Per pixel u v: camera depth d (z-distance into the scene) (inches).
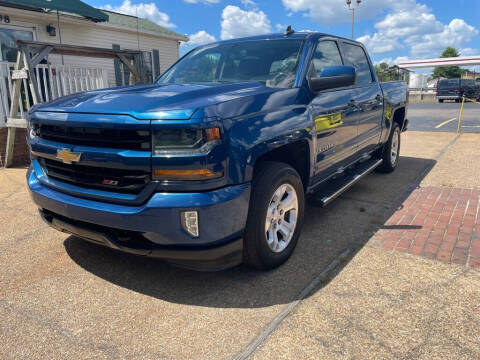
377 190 208.5
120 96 109.5
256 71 143.1
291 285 111.3
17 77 252.7
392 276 115.3
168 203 92.2
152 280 115.6
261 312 98.6
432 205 181.5
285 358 82.1
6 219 167.8
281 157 129.3
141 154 93.6
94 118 98.3
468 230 149.8
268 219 114.6
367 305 100.5
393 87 229.1
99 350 85.8
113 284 113.6
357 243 139.6
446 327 91.4
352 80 133.3
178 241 94.9
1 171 263.1
